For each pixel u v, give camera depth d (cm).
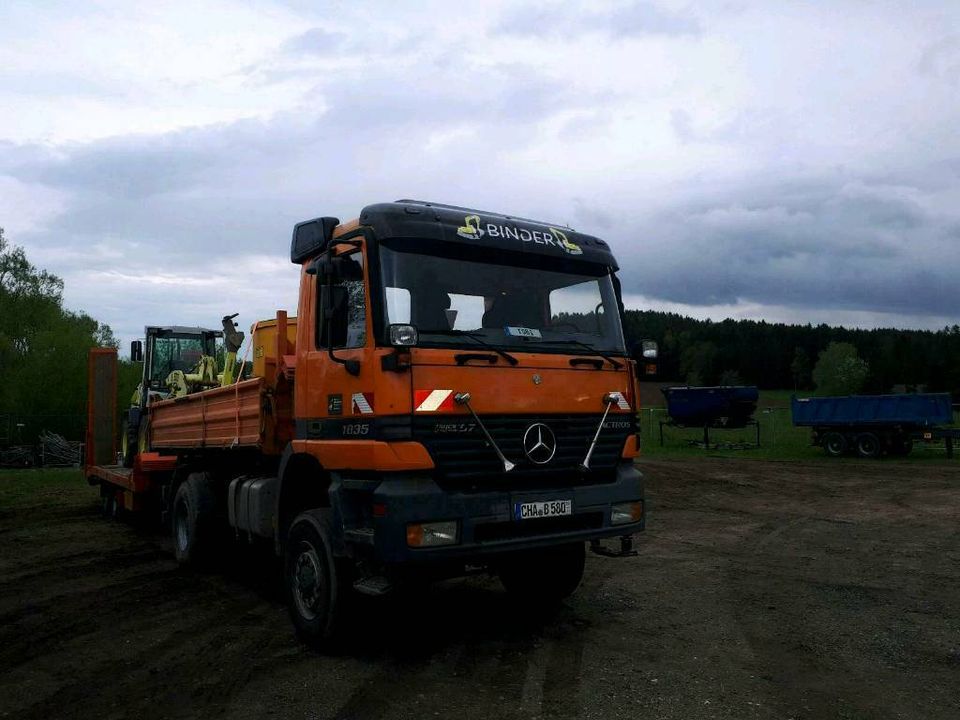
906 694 500
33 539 1178
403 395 538
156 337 1594
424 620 686
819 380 10212
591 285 665
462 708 478
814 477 2078
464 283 591
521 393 584
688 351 12244
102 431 1545
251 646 616
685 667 554
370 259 566
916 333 12712
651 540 1140
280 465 667
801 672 543
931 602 751
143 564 973
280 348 734
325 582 586
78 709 486
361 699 496
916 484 1911
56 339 4819
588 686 515
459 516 543
